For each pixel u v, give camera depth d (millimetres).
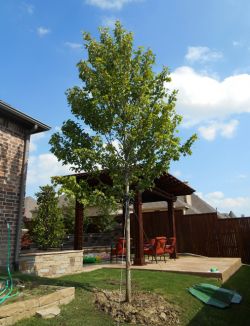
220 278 9531
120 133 7250
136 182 7973
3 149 8320
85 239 21891
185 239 19531
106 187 7457
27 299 5223
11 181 8438
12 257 8156
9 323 4590
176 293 7363
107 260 14734
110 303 6238
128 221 7152
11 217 8297
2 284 6289
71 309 5676
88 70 7477
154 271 10453
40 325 4730
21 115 8547
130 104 7285
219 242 18531
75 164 7531
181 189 15812
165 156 7234
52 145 7625
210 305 7141
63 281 7727
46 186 17125
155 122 6992
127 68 7473
